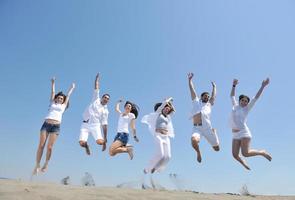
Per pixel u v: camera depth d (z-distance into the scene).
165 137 7.30
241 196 6.54
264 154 7.52
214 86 7.93
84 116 8.52
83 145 8.34
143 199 4.89
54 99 8.02
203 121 7.52
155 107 7.70
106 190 5.30
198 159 7.40
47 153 7.69
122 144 8.30
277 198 6.69
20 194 4.26
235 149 7.55
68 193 4.66
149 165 7.11
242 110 7.59
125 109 8.49
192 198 5.40
